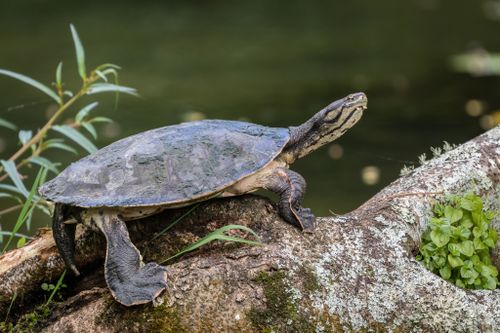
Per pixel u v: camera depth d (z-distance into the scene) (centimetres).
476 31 2512
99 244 655
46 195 593
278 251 600
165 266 600
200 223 643
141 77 2036
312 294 588
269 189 629
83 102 1816
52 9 2928
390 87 1917
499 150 736
